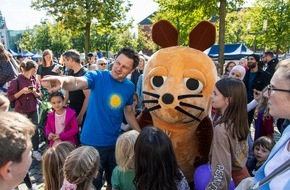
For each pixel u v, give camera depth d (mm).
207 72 2963
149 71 3078
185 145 3148
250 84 6195
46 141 5738
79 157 2322
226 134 2385
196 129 3170
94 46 41125
